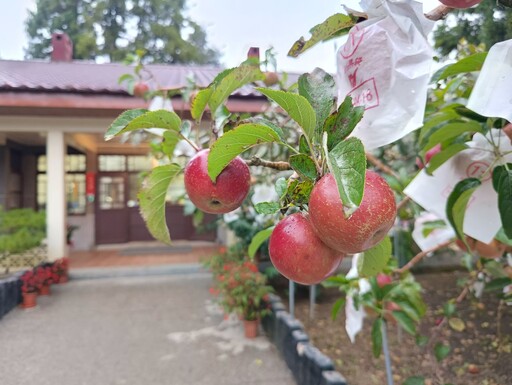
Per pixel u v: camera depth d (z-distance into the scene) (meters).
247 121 0.89
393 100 0.92
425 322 4.12
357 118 0.73
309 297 5.57
